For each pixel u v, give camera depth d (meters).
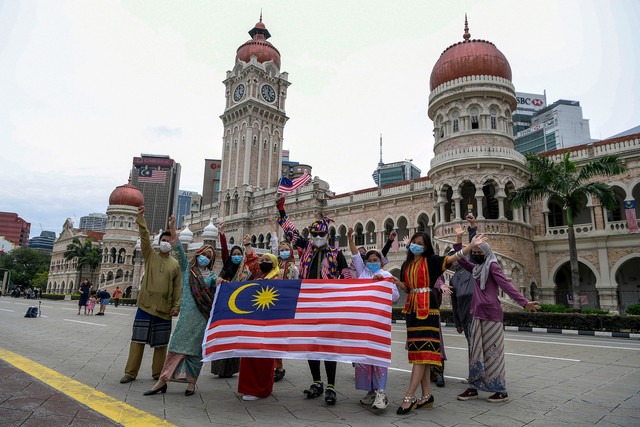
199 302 6.55
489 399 6.04
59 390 5.70
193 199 66.38
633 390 6.71
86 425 4.30
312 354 5.65
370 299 5.90
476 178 27.38
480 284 6.36
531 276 28.17
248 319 6.09
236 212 51.19
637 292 28.70
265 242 46.00
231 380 7.56
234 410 5.42
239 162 52.53
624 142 26.86
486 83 28.86
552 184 23.16
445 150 29.77
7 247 161.50
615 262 26.61
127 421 4.59
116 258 69.00
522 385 7.08
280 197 8.32
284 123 56.75
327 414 5.32
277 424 4.83
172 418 4.94
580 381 7.39
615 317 17.28
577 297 21.33
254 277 7.82
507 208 28.75
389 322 5.78
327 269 6.83
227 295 6.41
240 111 53.94
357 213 38.97
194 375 6.34
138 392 6.23
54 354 9.45
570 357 10.12
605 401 6.02
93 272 80.31
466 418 5.20
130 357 6.96
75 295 57.03
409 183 35.84
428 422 5.02
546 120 119.06
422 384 5.77
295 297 6.17
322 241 6.94
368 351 5.52
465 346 12.41
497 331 6.12
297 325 5.89
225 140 55.91
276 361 7.48
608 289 26.53
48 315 22.52
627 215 26.19
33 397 5.23
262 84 54.72
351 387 7.04
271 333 5.91
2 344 10.85
